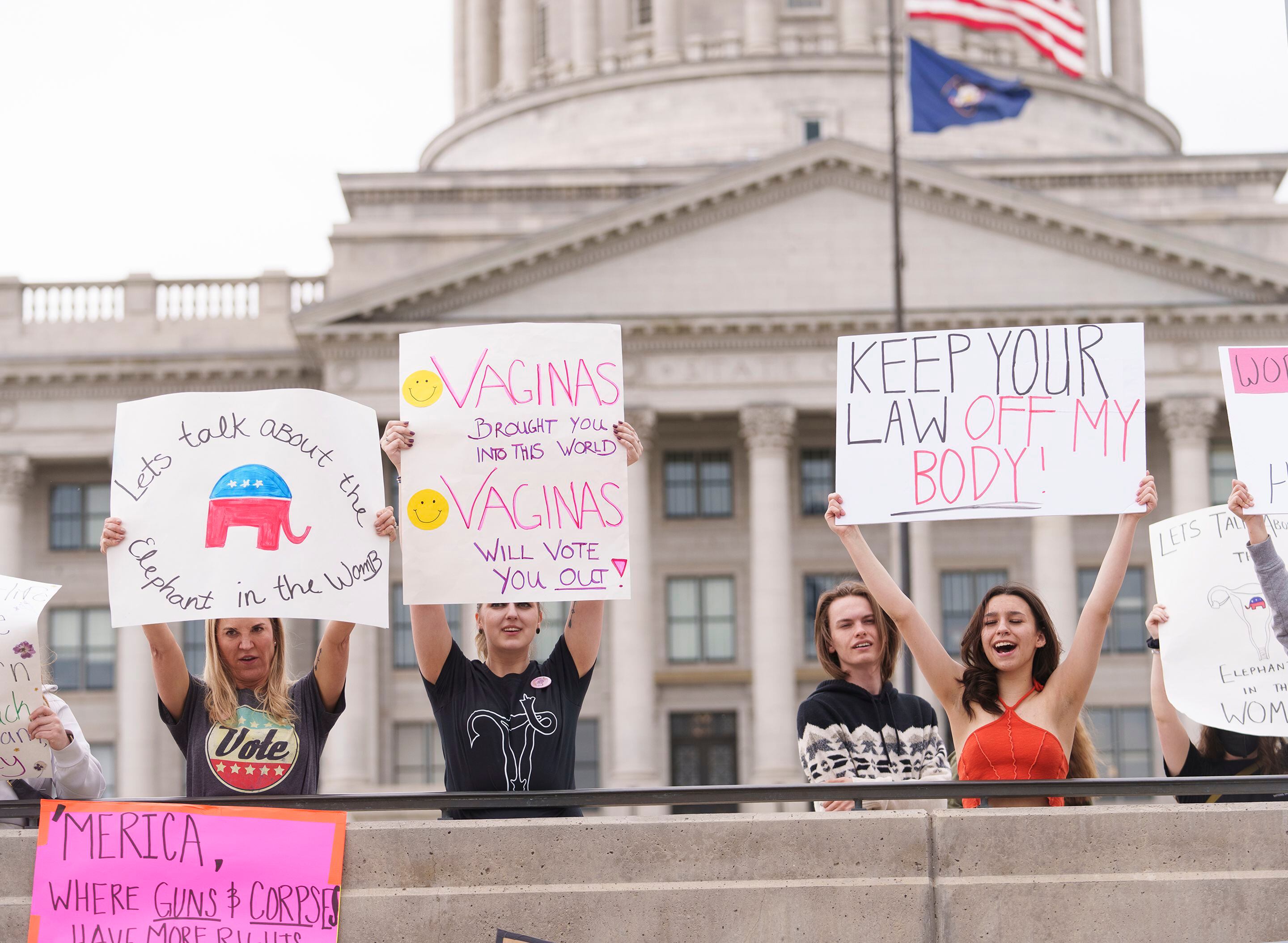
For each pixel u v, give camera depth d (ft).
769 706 190.08
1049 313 195.31
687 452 206.18
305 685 32.45
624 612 191.62
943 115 168.66
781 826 29.84
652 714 190.90
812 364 197.47
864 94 275.18
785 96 275.39
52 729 30.96
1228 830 29.76
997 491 32.07
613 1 295.48
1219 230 207.31
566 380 32.01
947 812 29.94
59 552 208.23
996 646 32.73
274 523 30.83
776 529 193.67
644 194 221.66
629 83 282.77
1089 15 295.48
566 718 32.40
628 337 196.95
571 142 285.02
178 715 32.09
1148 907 29.40
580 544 31.68
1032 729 32.76
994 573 201.77
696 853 29.76
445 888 29.73
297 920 29.58
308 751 31.91
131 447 31.04
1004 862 29.68
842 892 29.48
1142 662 198.39
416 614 31.96
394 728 198.29
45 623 206.59
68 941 29.60
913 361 32.60
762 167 197.36
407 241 209.97
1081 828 29.78
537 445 31.83
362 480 31.37
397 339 195.11
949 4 173.88
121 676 200.85
